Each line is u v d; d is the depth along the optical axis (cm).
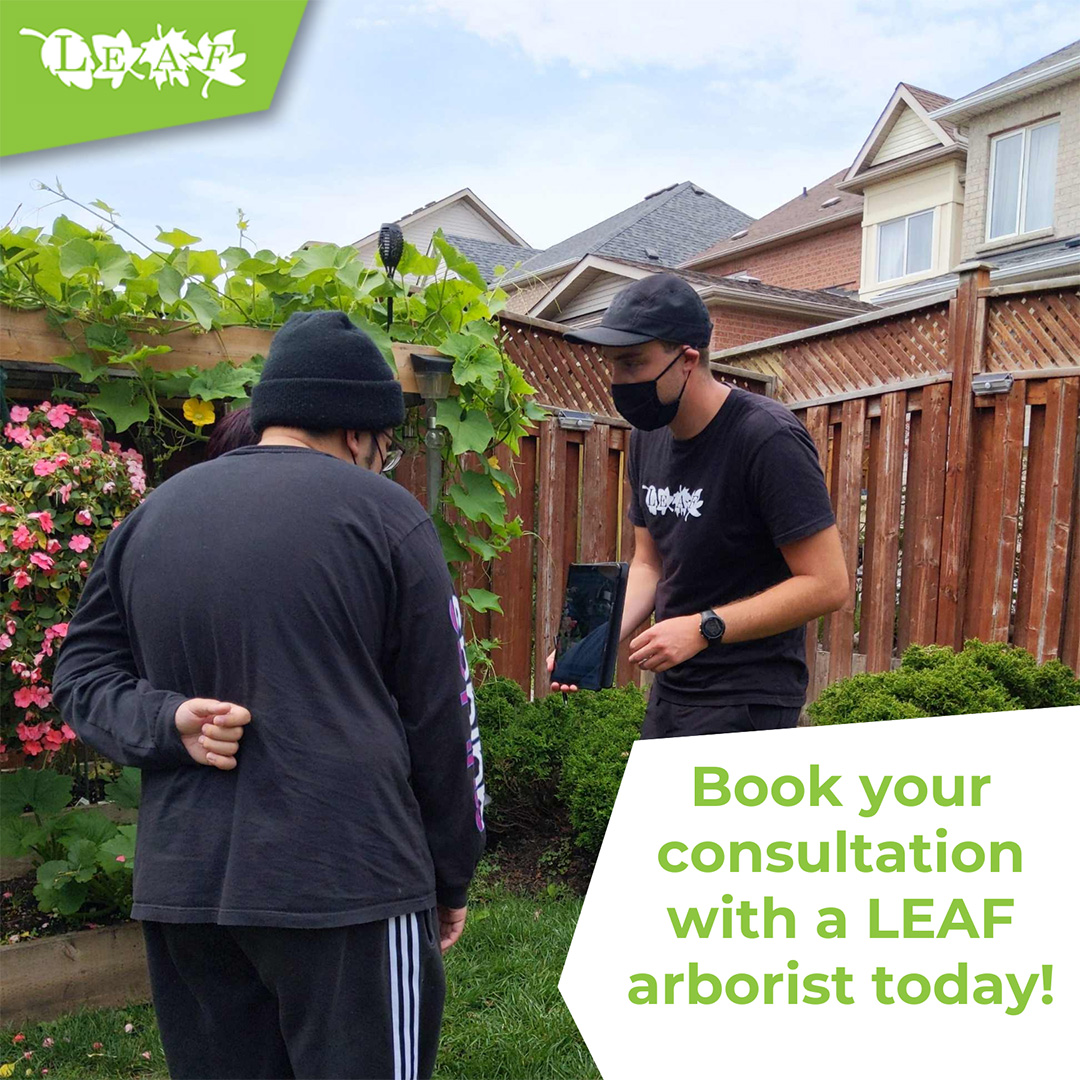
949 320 523
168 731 131
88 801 325
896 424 545
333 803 129
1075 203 1344
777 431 202
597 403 521
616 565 232
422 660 140
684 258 2236
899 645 556
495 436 389
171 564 137
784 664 217
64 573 261
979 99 1429
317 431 148
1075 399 473
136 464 291
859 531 585
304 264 338
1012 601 509
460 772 144
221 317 333
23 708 265
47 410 289
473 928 303
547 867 355
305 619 131
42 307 287
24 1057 232
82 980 257
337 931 129
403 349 349
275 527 134
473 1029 250
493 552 390
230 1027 139
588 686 230
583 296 1584
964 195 1536
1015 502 496
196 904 129
